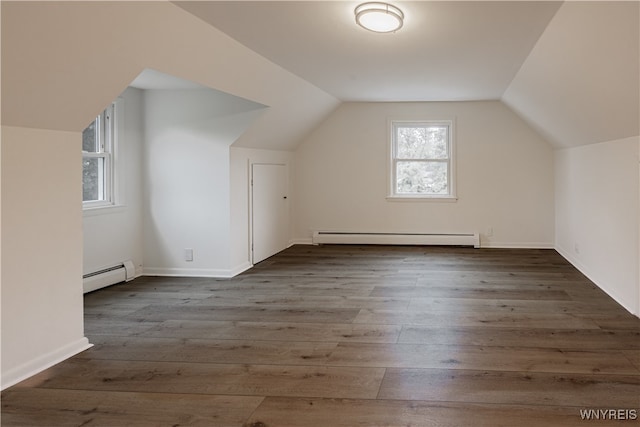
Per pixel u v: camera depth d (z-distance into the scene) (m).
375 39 4.02
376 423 2.36
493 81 5.86
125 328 3.86
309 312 4.27
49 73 2.72
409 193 7.96
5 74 2.52
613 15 2.65
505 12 3.31
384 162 7.88
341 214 8.06
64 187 3.22
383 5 3.19
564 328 3.76
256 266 6.34
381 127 7.86
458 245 7.74
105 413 2.49
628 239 4.21
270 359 3.20
